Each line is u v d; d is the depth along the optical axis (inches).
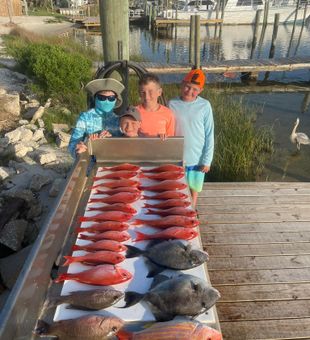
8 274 143.4
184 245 77.4
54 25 1138.0
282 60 579.2
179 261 74.4
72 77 362.0
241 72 555.8
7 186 206.5
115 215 90.6
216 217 164.2
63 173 227.0
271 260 136.4
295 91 508.4
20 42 635.5
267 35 1058.1
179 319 61.0
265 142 313.9
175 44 954.7
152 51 837.8
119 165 119.3
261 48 874.8
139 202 99.5
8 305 53.6
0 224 164.1
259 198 181.2
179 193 100.7
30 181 210.7
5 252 157.1
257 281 125.8
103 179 112.5
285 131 348.5
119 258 75.7
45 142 269.6
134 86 370.6
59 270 76.3
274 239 149.0
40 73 362.0
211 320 63.1
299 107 425.7
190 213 92.2
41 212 187.3
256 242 146.9
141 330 60.2
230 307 114.8
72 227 91.0
